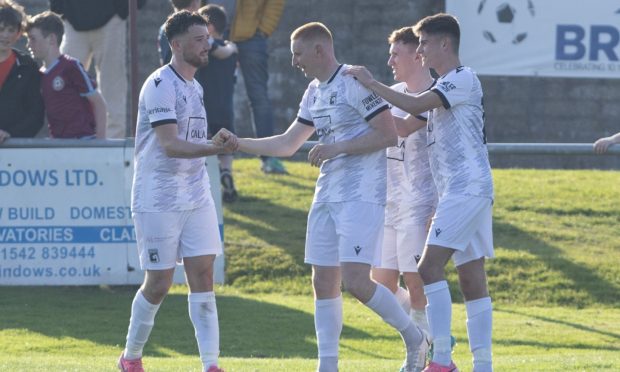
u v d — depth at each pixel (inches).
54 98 1197.1
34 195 1217.4
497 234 1523.1
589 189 1738.4
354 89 756.0
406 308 876.0
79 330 1141.1
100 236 1224.8
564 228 1557.6
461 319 1226.6
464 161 749.3
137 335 808.9
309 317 1217.4
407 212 854.5
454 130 750.5
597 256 1460.4
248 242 1444.4
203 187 801.6
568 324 1229.1
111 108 1487.5
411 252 856.3
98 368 853.2
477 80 757.9
